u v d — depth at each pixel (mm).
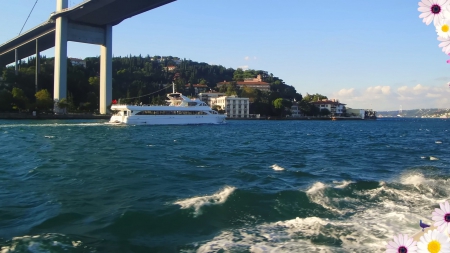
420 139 47438
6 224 9727
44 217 10320
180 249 7980
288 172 18406
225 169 19359
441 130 80250
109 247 8188
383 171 18922
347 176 17188
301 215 10273
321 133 60656
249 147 32812
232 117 146125
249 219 9961
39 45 130000
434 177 16516
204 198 11938
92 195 13086
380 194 12547
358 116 193500
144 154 25906
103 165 20312
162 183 15391
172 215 10289
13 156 24297
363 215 10109
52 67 135125
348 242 8016
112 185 14891
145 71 188875
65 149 28891
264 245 7953
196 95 174000
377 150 31219
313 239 8250
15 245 8102
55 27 104812
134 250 8023
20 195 13070
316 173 18156
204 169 19312
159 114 69812
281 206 11164
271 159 24172
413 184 14188
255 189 13586
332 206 11062
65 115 96812
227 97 147375
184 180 16109
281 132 61031
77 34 104750
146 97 140625
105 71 108562
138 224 9680
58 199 12414
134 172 18031
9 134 43625
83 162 21500
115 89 137625
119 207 11312
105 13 99688
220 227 9352
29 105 94812
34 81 117188
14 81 110625
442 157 25875
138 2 94812
